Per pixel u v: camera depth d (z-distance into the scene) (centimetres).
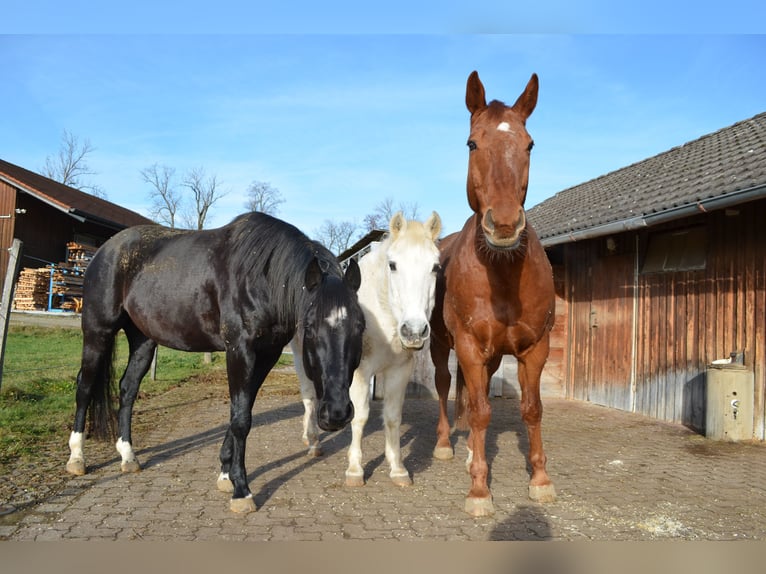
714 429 569
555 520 330
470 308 347
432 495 374
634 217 621
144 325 410
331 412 294
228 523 314
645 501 368
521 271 332
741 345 583
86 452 461
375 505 352
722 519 336
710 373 577
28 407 591
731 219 601
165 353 1344
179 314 388
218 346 393
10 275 514
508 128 299
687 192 586
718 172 614
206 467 427
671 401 677
